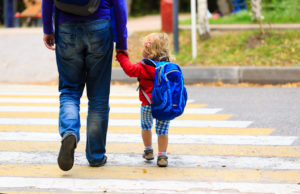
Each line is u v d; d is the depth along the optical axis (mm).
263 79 13609
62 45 5320
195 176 5430
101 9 5297
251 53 15344
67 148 4988
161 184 5133
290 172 5598
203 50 16016
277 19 19391
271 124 8344
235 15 21844
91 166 5789
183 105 5629
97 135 5605
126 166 5824
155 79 5527
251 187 5035
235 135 7570
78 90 5516
